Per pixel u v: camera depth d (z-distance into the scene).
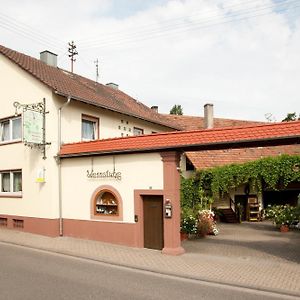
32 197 15.80
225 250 13.00
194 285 8.64
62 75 19.95
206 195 22.53
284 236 17.06
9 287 8.12
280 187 23.47
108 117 18.20
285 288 8.29
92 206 14.07
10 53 18.05
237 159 24.45
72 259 11.24
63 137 15.45
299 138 10.28
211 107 29.61
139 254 11.81
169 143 12.10
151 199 12.72
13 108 16.69
